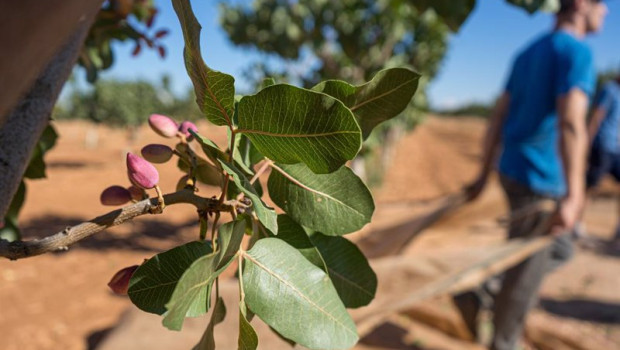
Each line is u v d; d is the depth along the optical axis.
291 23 9.39
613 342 4.48
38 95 0.70
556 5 1.66
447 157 28.62
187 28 0.49
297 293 0.60
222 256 0.53
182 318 0.47
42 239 0.55
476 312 3.99
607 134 6.61
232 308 2.41
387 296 2.33
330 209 0.68
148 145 0.72
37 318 5.28
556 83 3.03
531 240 2.89
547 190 3.21
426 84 10.49
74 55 0.77
